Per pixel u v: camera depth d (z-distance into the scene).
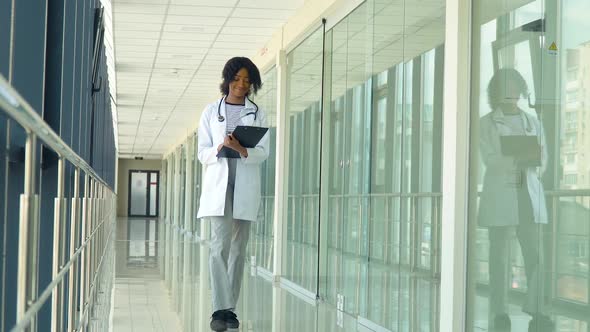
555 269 3.30
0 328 2.59
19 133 2.94
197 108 18.16
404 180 5.33
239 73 5.40
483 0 4.18
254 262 11.38
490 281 3.97
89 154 7.61
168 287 8.51
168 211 33.75
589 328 3.00
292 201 9.09
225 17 9.22
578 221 3.11
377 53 6.05
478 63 4.21
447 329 4.38
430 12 4.92
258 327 5.76
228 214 5.36
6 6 3.05
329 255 7.32
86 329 3.98
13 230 3.02
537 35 3.52
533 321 3.49
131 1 8.53
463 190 4.34
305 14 8.38
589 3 3.04
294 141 9.10
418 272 5.00
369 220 6.12
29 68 3.62
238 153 5.24
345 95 6.96
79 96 6.09
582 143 3.09
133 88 15.12
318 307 7.07
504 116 3.84
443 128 4.61
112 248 15.27
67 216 5.34
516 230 3.69
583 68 3.09
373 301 5.93
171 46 10.96
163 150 35.47
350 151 6.73
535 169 3.51
